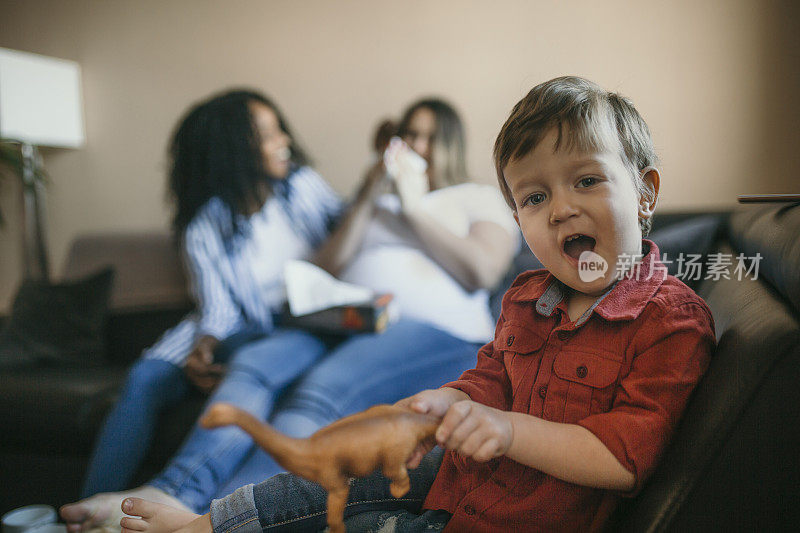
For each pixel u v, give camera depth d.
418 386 1.19
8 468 1.40
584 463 0.41
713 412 0.43
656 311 0.46
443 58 1.84
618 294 0.47
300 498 0.52
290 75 2.00
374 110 1.93
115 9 2.15
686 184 1.57
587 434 0.42
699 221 1.18
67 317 1.69
